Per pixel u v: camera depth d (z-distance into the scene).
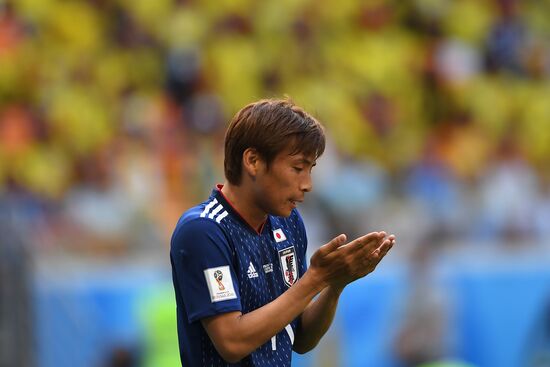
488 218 32.53
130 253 27.53
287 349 9.94
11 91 31.89
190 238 9.26
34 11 33.66
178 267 9.35
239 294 9.30
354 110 35.72
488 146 37.41
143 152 31.09
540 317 28.14
